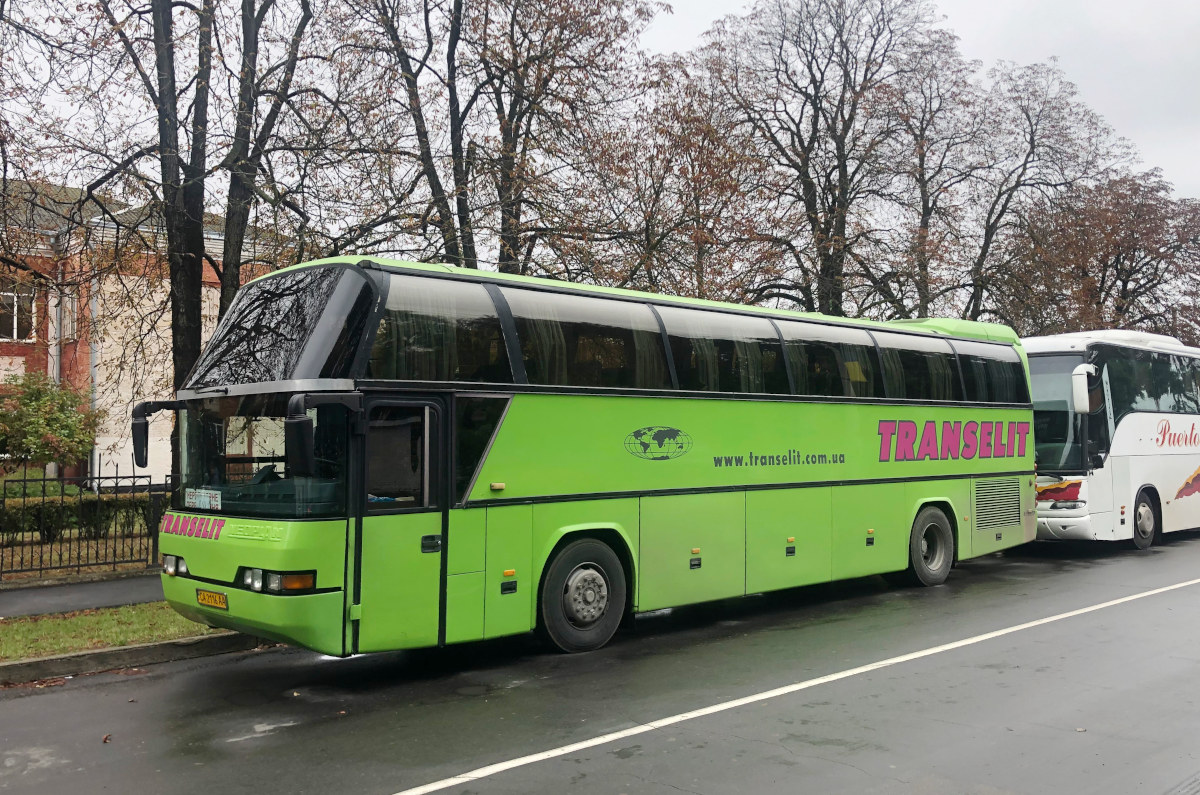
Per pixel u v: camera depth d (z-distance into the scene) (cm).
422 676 768
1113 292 3731
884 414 1191
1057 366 1548
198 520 740
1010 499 1388
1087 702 664
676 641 909
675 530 932
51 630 888
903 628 960
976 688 706
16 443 1869
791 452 1062
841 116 2848
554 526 827
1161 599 1120
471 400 775
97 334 1593
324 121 1529
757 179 2386
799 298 2764
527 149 1820
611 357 889
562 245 1728
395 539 715
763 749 561
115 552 1255
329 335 698
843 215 2716
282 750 569
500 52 1836
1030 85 3075
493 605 779
